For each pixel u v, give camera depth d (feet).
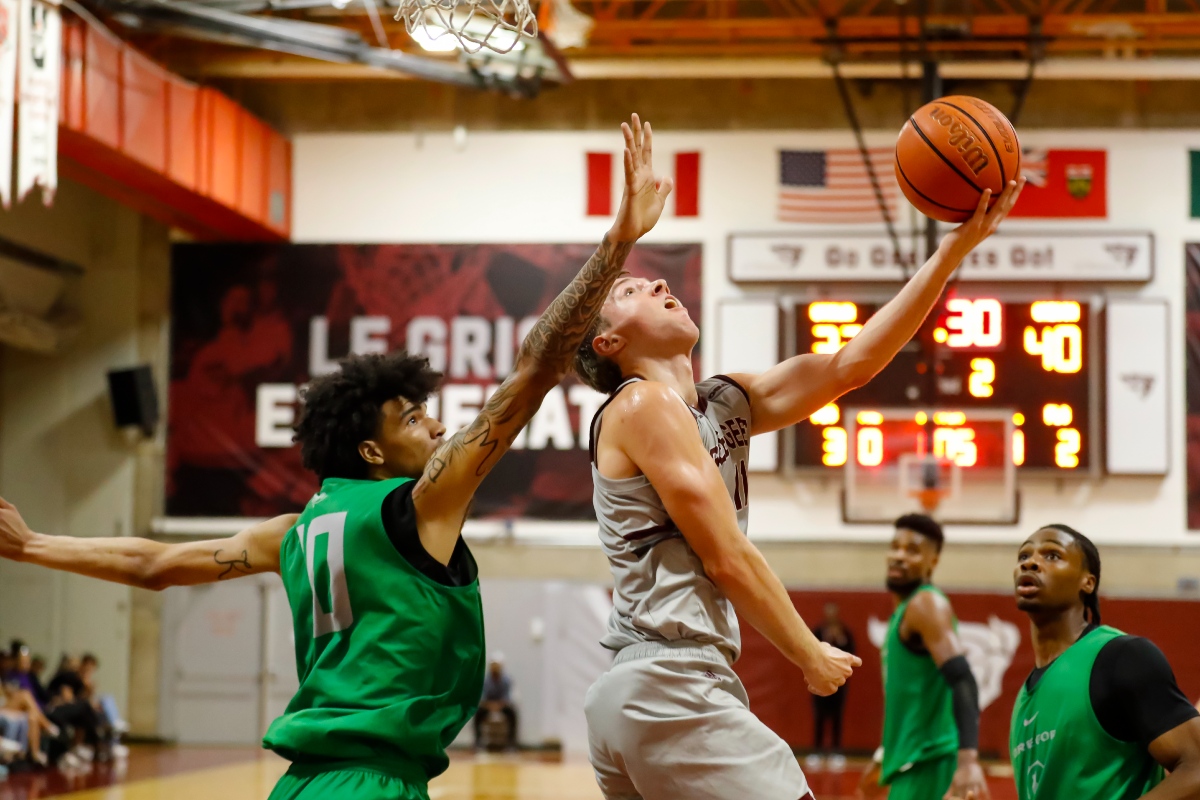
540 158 58.65
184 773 43.73
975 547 53.26
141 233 59.57
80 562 10.13
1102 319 53.93
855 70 54.34
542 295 57.77
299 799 8.66
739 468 10.25
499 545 56.39
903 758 16.67
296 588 9.37
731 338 55.72
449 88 59.11
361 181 59.06
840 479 54.08
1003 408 52.95
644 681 9.23
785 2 53.21
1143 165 55.52
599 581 55.83
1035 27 51.78
